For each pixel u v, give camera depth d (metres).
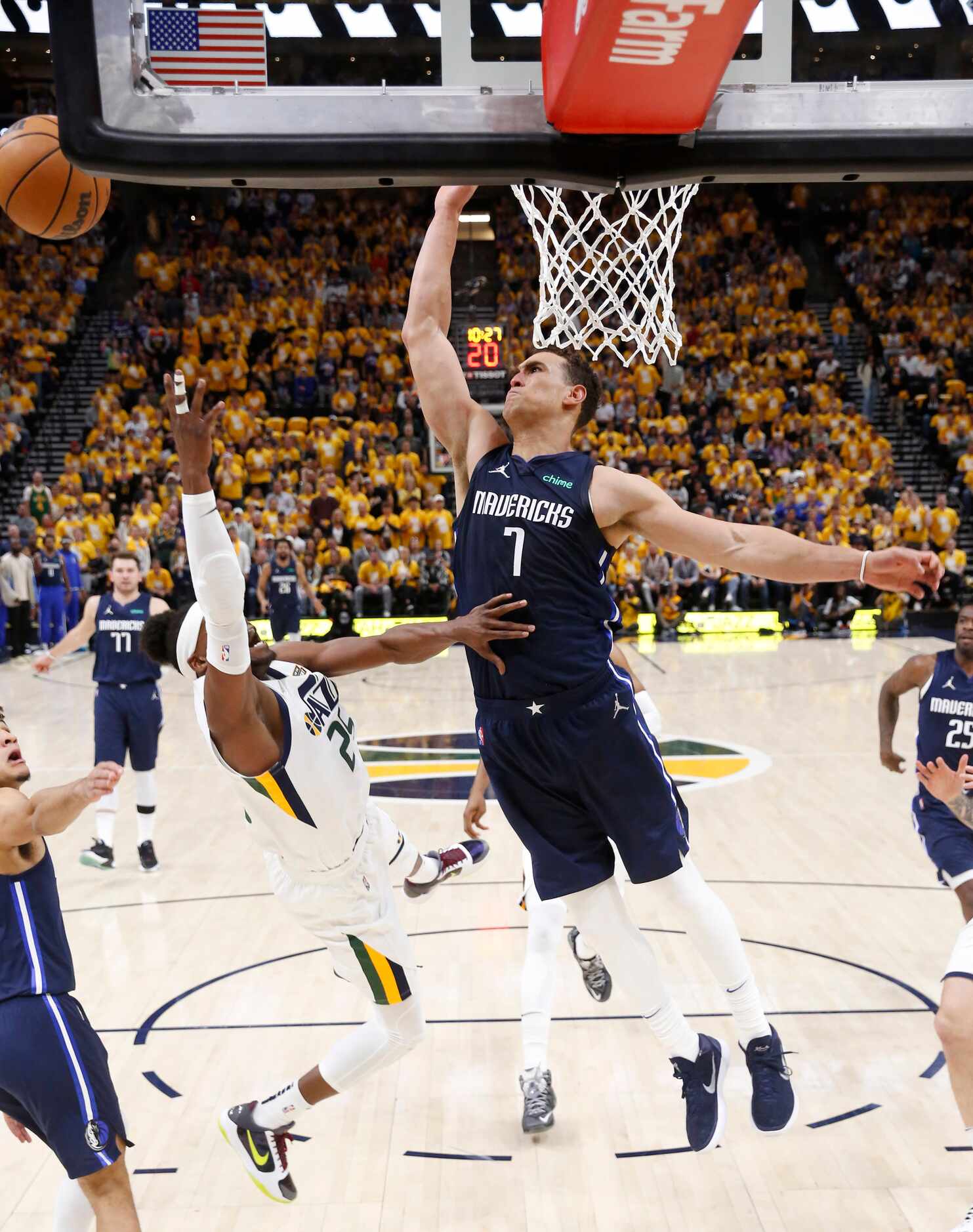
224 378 19.58
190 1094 3.92
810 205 22.36
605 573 2.79
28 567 15.48
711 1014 4.47
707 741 9.61
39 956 2.76
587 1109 3.80
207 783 8.56
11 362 19.70
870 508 17.17
